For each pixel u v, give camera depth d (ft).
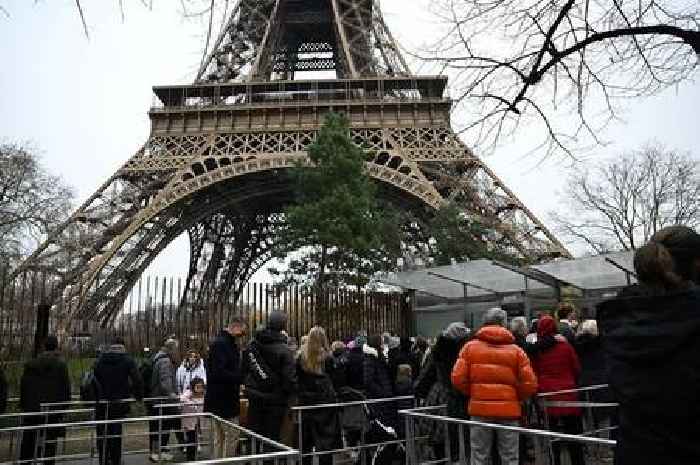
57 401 50.78
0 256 153.28
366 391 51.19
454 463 44.91
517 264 128.67
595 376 49.73
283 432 49.03
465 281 100.83
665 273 15.11
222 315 92.17
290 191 203.00
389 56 180.14
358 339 52.90
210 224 229.04
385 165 159.74
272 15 193.36
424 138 166.30
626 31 31.48
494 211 151.23
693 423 13.15
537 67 34.06
